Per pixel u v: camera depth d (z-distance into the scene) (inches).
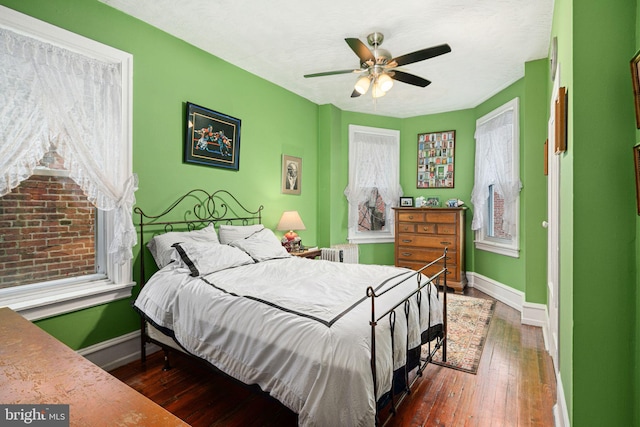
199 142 118.0
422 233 182.7
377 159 202.8
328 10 95.7
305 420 51.4
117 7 93.8
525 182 129.2
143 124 101.3
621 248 50.6
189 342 75.4
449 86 156.1
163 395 80.4
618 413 50.9
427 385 84.3
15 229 81.7
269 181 151.6
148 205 103.4
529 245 128.4
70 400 28.3
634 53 50.1
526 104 128.6
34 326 47.4
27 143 75.4
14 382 31.4
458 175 192.7
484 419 70.9
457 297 164.9
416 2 91.5
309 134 177.5
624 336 50.5
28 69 76.2
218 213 127.2
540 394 80.2
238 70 134.6
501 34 108.1
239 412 74.0
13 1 74.9
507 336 115.8
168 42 108.3
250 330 63.8
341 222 193.0
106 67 91.8
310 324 58.1
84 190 86.0
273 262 109.0
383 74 103.3
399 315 69.8
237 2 92.2
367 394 51.2
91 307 90.4
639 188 47.0
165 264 97.0
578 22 52.3
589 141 51.8
